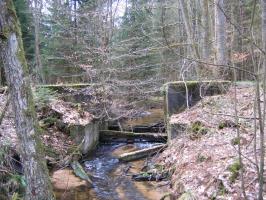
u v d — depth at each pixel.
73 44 19.50
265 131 6.59
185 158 8.20
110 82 15.09
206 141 8.21
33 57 22.81
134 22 16.19
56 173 9.16
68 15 17.48
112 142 13.69
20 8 21.45
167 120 11.81
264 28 3.79
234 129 8.20
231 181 5.88
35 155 4.86
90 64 16.34
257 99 4.07
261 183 4.14
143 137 13.55
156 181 8.66
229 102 9.31
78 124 10.98
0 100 9.02
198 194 6.18
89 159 11.34
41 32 20.67
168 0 17.81
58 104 12.18
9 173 6.65
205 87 9.90
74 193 7.99
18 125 4.82
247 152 6.53
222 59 12.64
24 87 4.77
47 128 10.84
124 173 9.63
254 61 4.04
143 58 18.09
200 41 14.45
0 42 4.68
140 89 16.30
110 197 7.84
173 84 11.68
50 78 22.62
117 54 14.65
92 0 17.92
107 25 14.52
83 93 13.70
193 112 10.35
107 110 14.04
